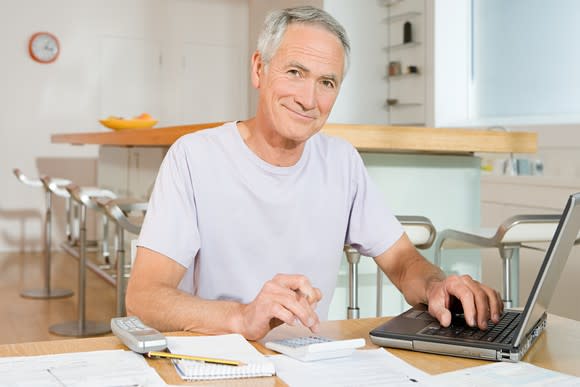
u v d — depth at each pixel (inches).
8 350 38.8
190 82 284.7
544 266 38.0
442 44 210.1
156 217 54.1
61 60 265.9
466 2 210.4
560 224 37.1
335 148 60.1
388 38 234.2
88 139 173.0
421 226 77.3
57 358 37.0
